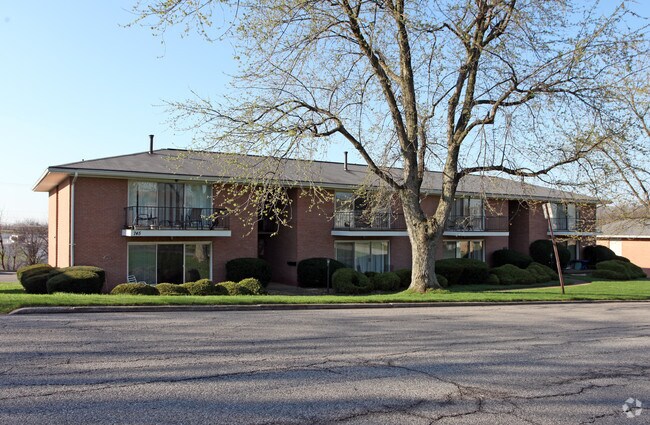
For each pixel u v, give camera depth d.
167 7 12.54
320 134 16.16
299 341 8.41
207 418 4.71
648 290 22.44
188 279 22.31
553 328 11.05
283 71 15.37
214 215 17.94
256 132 15.20
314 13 15.01
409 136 17.84
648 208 23.38
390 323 10.92
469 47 16.31
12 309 10.53
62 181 22.30
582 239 30.20
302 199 24.84
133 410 4.85
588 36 15.21
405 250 28.67
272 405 5.14
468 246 31.61
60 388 5.43
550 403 5.55
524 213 34.06
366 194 20.06
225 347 7.73
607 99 15.97
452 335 9.59
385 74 17.05
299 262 24.42
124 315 10.73
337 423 4.73
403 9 15.29
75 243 20.00
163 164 22.28
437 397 5.61
